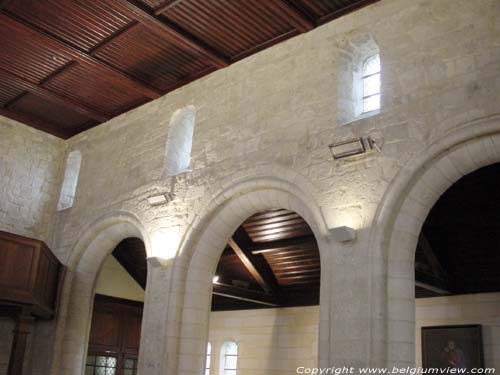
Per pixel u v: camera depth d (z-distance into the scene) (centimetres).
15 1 1155
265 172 1096
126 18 1187
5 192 1579
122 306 1831
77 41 1274
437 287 1329
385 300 876
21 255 1278
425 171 894
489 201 1117
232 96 1240
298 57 1141
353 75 1077
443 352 1363
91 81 1425
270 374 1700
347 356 879
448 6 941
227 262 1639
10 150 1612
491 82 850
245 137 1170
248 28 1170
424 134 898
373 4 1048
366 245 908
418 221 906
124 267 1853
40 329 1482
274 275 1652
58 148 1717
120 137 1512
